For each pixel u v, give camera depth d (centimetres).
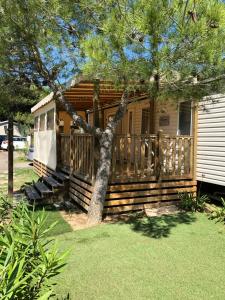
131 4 448
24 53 626
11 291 210
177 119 920
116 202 736
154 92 507
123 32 446
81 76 590
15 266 227
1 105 766
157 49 443
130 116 1281
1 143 3612
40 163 1545
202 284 414
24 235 307
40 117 1598
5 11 561
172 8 432
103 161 690
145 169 789
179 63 459
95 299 383
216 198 793
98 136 691
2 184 1291
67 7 534
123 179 743
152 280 425
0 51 589
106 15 501
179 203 791
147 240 571
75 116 682
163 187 788
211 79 514
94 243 559
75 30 573
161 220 684
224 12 429
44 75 656
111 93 934
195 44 442
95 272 449
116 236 593
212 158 784
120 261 484
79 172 859
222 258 492
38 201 891
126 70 453
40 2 537
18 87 689
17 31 579
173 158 807
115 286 411
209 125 793
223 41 447
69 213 791
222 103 749
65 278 431
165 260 486
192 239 572
